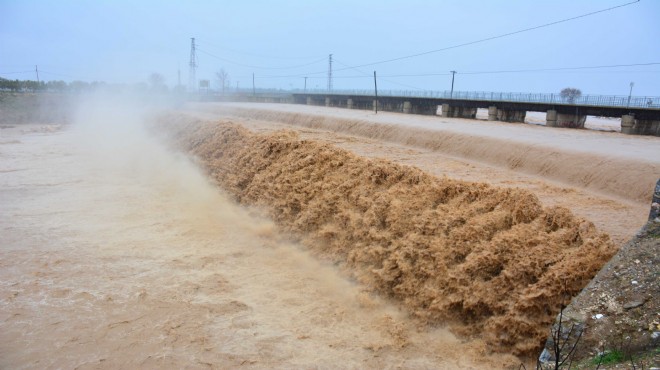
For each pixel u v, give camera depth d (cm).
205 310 988
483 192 1059
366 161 1365
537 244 852
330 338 880
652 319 584
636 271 657
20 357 835
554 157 1709
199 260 1247
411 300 938
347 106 6456
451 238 948
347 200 1273
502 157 1905
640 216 1087
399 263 985
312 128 3456
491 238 927
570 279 748
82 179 2180
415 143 2434
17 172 2325
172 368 801
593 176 1508
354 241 1164
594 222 1028
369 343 856
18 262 1238
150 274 1165
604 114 3247
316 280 1123
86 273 1171
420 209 1089
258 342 871
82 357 836
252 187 1683
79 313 981
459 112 4609
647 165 1423
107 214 1644
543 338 727
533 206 961
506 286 815
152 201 1803
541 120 4806
